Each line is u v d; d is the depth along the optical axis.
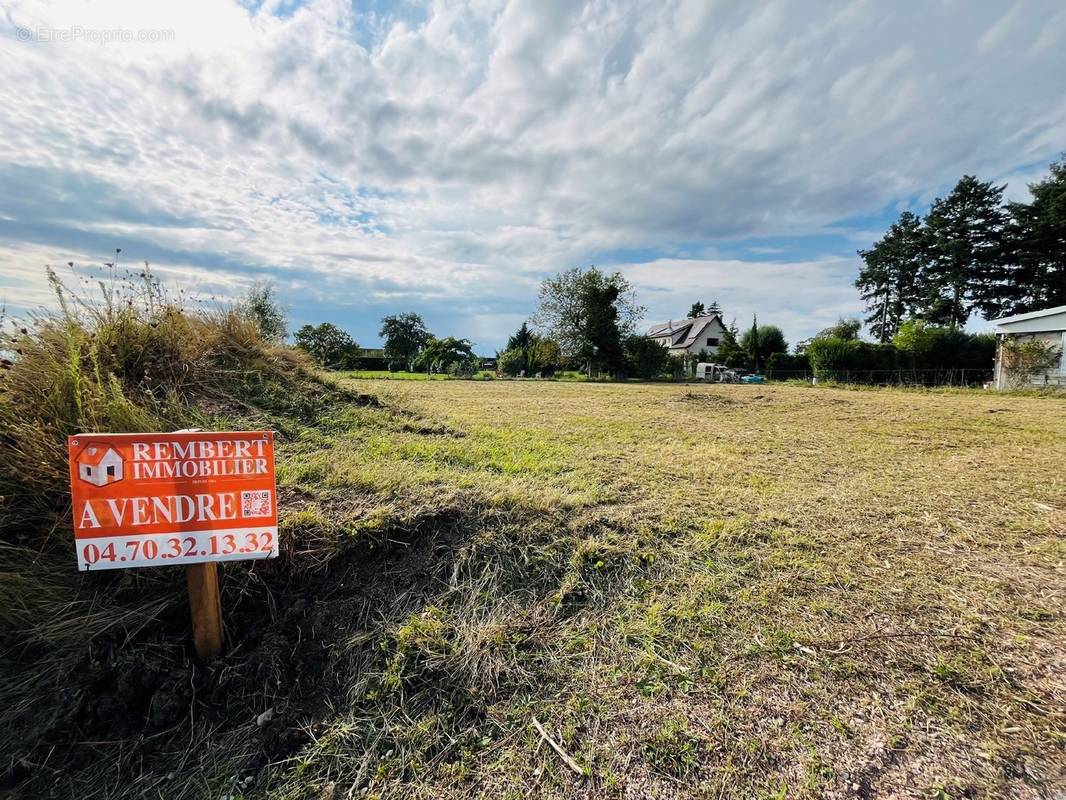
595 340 28.28
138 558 1.70
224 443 1.76
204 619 1.84
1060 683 1.97
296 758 1.63
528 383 19.61
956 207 30.39
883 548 3.09
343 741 1.69
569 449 5.07
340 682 1.88
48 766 1.55
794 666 2.04
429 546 2.56
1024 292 27.97
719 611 2.37
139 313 3.76
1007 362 16.48
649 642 2.17
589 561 2.66
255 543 1.82
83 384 2.52
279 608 2.10
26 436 2.17
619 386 17.53
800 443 6.38
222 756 1.62
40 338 3.01
